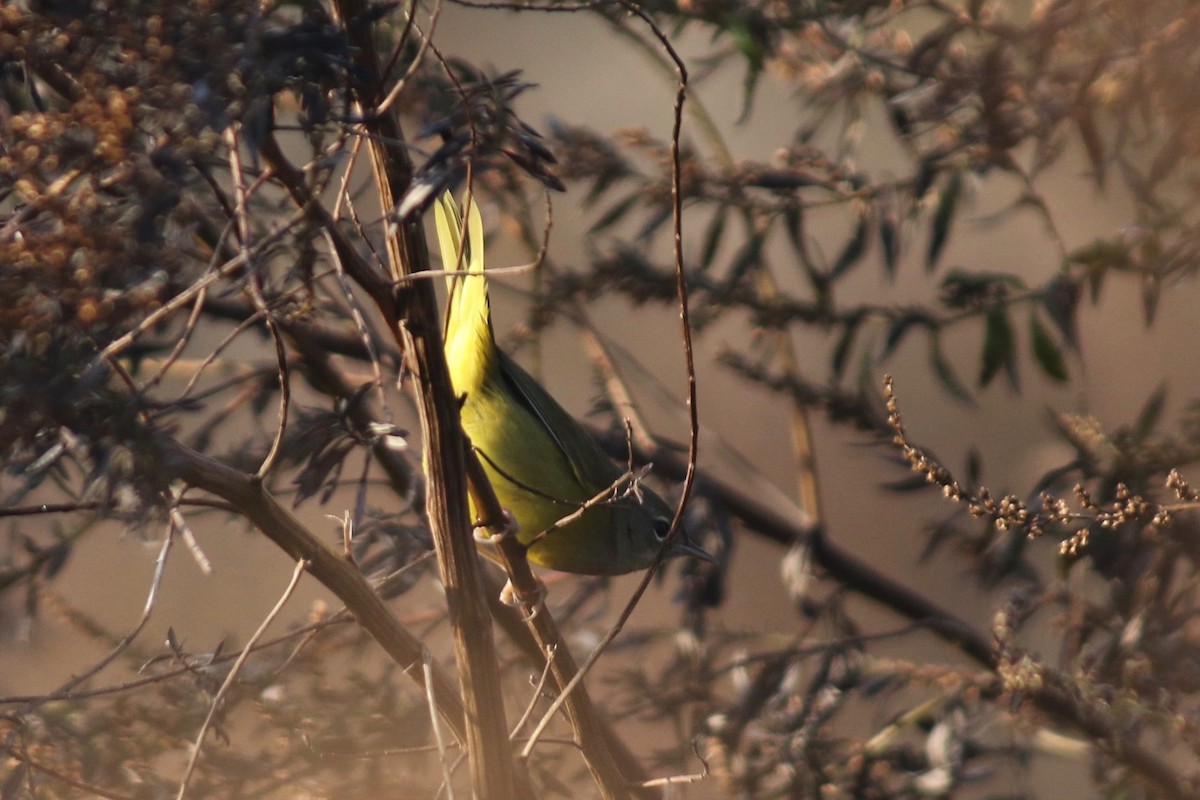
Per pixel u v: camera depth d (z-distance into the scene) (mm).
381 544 7004
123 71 4012
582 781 8797
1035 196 8086
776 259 13492
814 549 9688
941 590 15977
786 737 8172
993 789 9258
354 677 7199
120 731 6625
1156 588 7594
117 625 14188
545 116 8992
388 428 4762
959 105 7793
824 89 8523
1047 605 8016
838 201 8461
